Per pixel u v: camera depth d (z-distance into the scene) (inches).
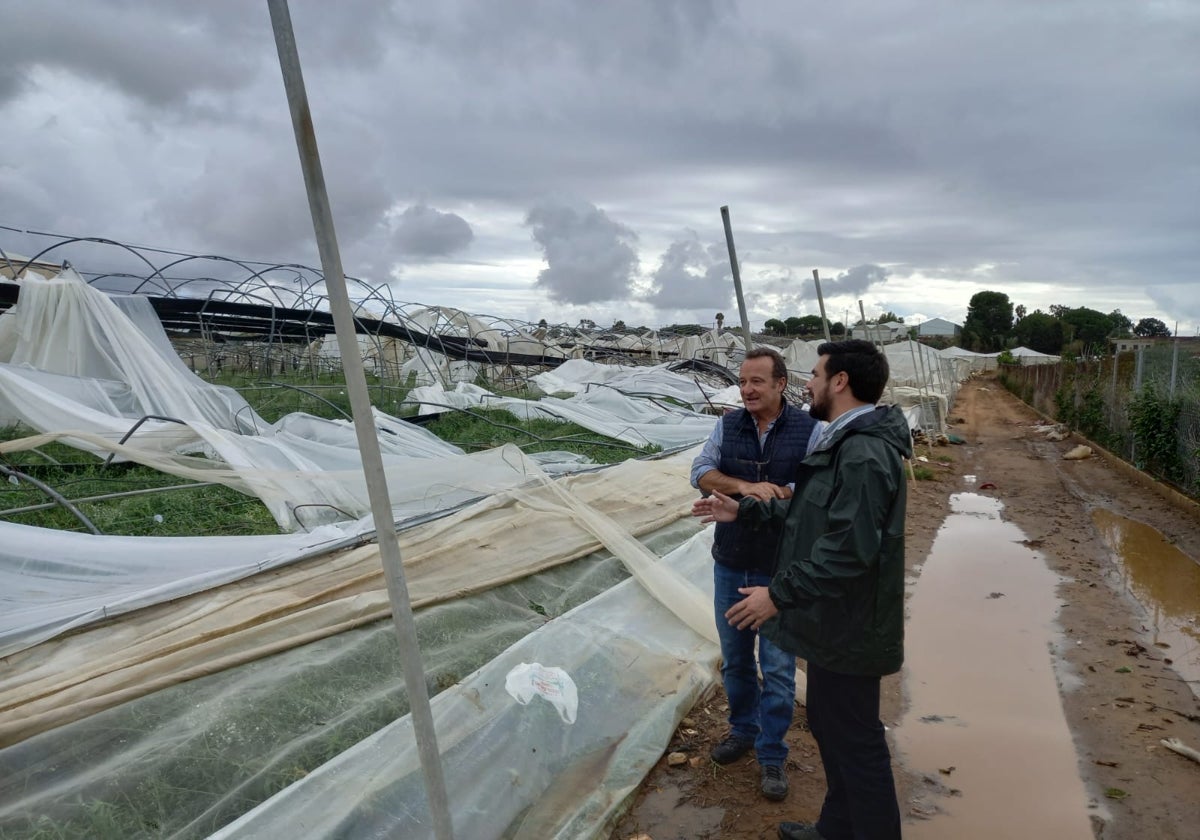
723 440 164.1
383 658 173.3
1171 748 185.2
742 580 161.8
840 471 117.7
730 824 154.9
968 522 442.9
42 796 120.1
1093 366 882.1
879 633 116.9
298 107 83.7
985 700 213.5
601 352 1348.4
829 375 127.2
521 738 159.5
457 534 247.9
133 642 165.2
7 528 205.8
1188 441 505.4
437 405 580.4
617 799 156.8
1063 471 642.8
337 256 87.7
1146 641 257.1
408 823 130.0
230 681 154.3
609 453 497.7
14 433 374.0
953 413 1283.2
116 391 423.2
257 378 802.2
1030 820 159.3
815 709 127.0
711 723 192.9
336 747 142.3
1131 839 153.1
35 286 442.0
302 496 283.9
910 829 156.3
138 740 135.2
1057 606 292.4
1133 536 411.8
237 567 203.3
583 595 231.5
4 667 152.3
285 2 83.0
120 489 311.0
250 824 118.3
